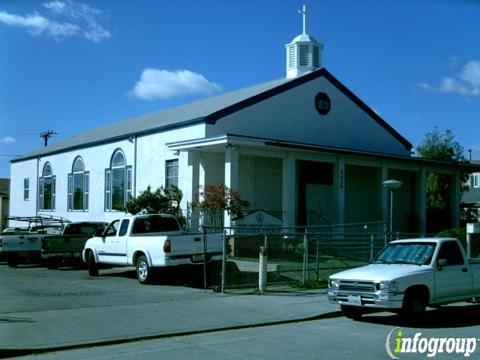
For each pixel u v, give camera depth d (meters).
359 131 31.67
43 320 11.51
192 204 23.94
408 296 11.62
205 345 9.78
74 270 22.12
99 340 9.95
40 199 42.09
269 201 28.55
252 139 23.39
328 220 29.84
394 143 33.41
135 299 14.23
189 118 27.42
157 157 28.91
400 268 12.06
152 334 10.48
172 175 27.98
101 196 33.75
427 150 43.81
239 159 27.78
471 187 56.81
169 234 18.44
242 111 27.05
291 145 24.50
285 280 17.44
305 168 29.94
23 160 44.84
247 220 23.23
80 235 22.47
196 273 18.25
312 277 18.12
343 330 11.10
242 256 22.16
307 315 12.43
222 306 13.36
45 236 21.84
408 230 32.66
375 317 12.73
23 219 27.31
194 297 14.66
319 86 30.09
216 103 30.16
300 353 9.02
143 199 24.61
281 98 28.52
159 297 14.59
